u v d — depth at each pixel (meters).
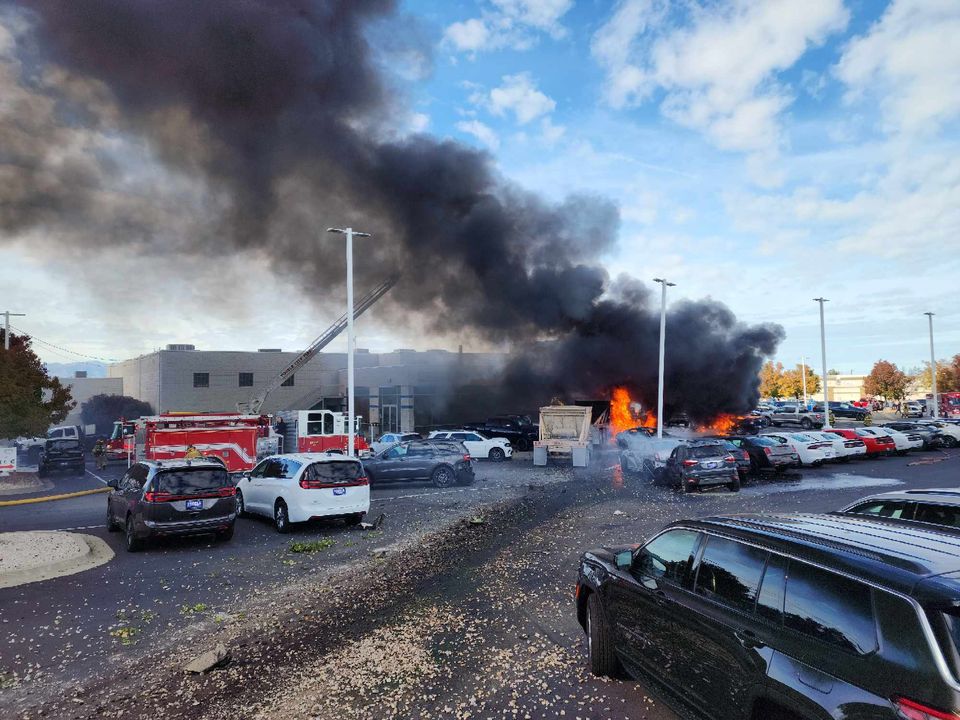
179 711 5.10
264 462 15.03
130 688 5.59
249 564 10.43
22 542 11.56
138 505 11.61
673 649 4.31
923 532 3.69
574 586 8.38
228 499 12.29
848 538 3.54
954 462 25.84
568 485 20.64
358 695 5.27
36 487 23.81
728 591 3.91
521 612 7.34
